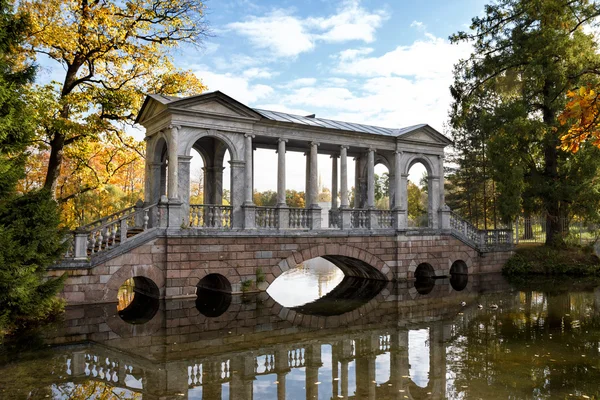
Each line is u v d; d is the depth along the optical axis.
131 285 21.05
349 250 19.94
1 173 9.50
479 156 35.03
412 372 8.48
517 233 27.61
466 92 26.84
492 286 20.33
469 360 9.20
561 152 24.11
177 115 16.47
